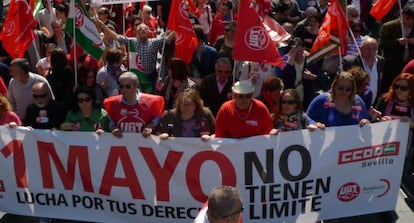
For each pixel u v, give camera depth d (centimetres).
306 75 814
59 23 964
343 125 651
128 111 655
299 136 607
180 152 609
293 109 639
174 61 773
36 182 640
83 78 788
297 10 1248
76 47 816
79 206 643
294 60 806
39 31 972
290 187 616
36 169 638
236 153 606
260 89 796
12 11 812
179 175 615
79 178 633
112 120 662
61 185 638
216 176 612
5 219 666
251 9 668
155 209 630
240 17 670
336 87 646
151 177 620
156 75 906
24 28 820
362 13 1286
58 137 626
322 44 772
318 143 611
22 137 631
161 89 789
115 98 662
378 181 629
